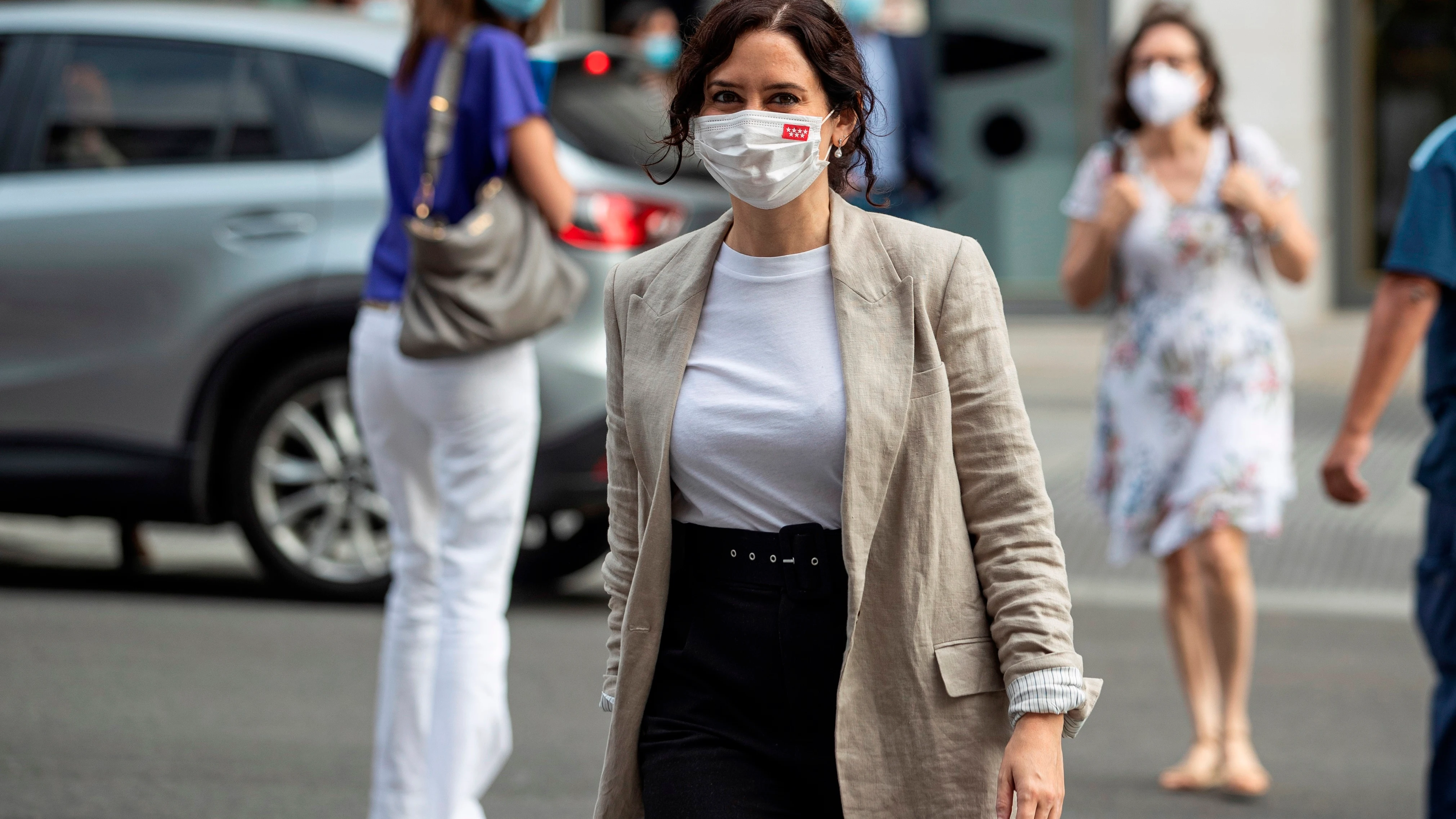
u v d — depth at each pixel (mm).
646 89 24531
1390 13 49000
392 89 14930
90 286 24000
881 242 9016
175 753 17984
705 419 8992
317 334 24047
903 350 8805
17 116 24734
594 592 26375
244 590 25812
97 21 24984
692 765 8938
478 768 13961
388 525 24422
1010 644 8648
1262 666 22391
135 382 23906
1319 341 45812
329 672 21188
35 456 24344
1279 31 47625
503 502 14219
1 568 27469
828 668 8867
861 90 8906
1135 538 18266
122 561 27531
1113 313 18875
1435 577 13273
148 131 24453
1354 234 49656
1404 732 19594
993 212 51312
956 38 50969
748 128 8703
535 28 15086
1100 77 49875
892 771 8766
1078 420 37781
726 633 9039
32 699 19797
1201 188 18078
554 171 14562
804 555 8883
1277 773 18219
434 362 13977
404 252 14570
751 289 9102
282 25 24672
